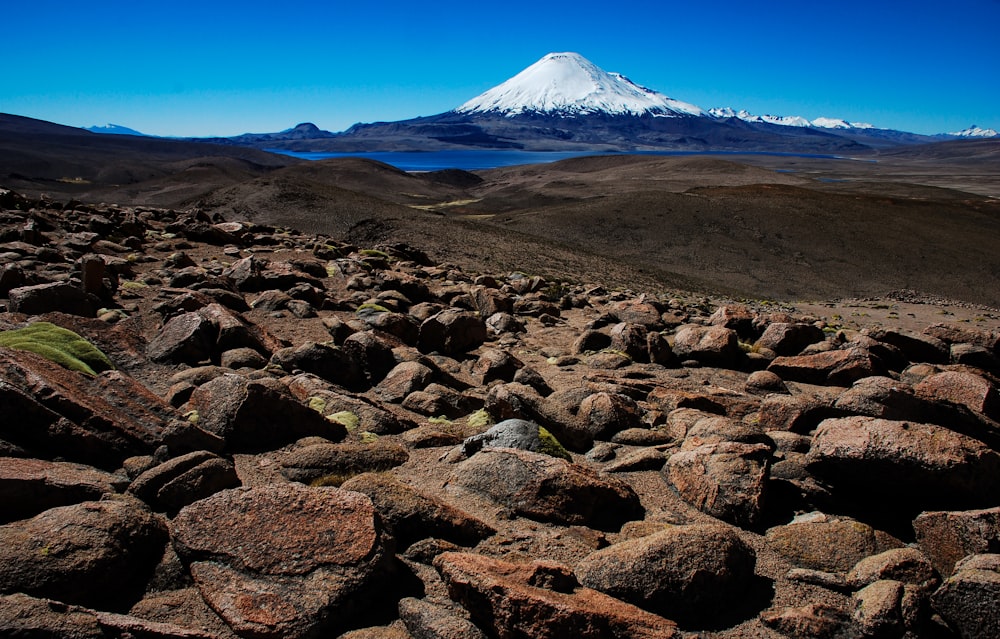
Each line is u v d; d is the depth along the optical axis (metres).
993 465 5.85
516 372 10.72
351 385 9.88
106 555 4.41
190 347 9.63
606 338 13.76
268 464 6.65
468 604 4.36
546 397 9.49
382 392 9.57
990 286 83.75
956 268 90.69
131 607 4.35
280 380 8.93
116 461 6.24
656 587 4.70
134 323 11.23
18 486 4.87
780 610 4.76
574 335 15.38
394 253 31.53
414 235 72.06
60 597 4.14
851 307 44.84
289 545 4.65
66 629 3.72
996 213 133.00
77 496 5.14
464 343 12.96
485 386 10.63
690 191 149.00
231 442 6.93
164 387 8.65
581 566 4.98
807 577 5.14
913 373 11.27
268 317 13.54
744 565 5.05
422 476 6.70
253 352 9.91
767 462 6.46
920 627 4.43
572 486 5.95
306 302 14.31
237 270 16.61
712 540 5.03
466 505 6.06
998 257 94.75
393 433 8.00
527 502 5.96
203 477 5.52
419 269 25.83
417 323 13.95
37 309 10.81
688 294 54.81
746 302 49.72
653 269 73.94
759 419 8.61
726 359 12.79
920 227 109.50
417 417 8.77
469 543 5.40
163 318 11.90
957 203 148.62
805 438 7.57
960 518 5.34
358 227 77.75
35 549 4.30
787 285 80.94
